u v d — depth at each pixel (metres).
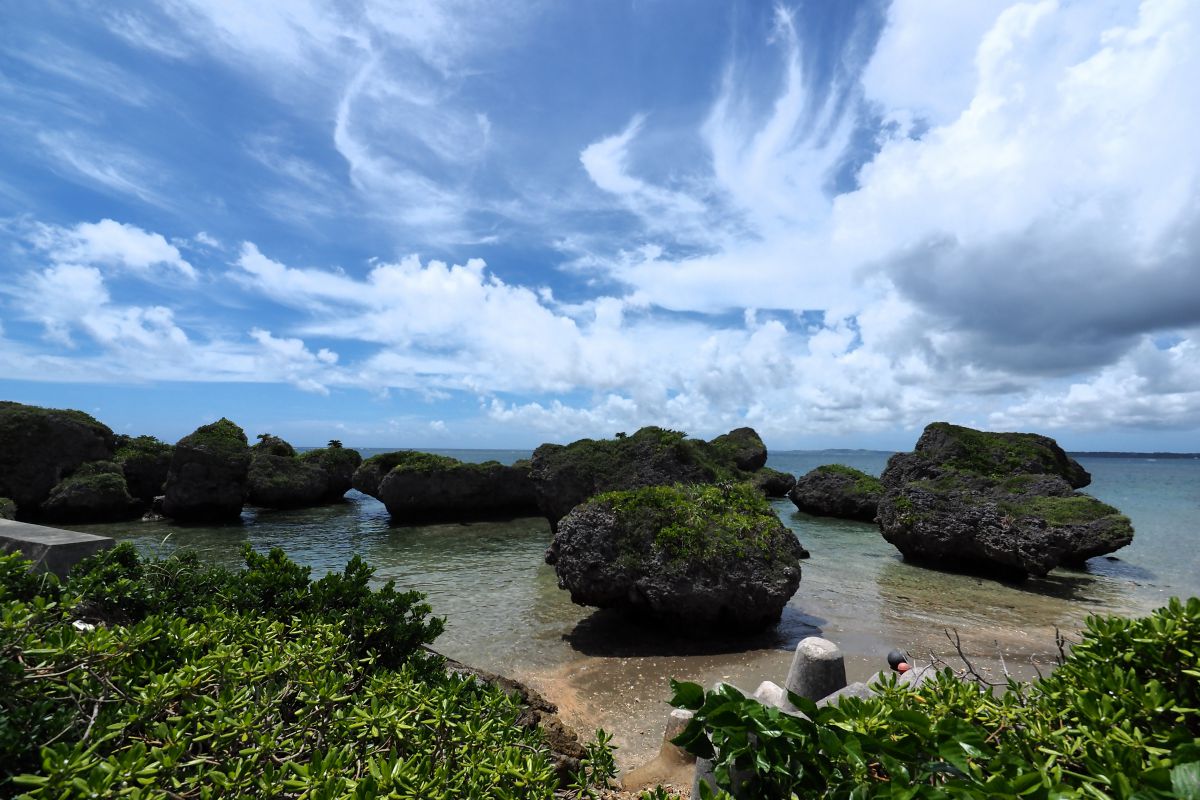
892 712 2.22
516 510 38.19
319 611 5.77
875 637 13.34
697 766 4.40
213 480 34.00
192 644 3.81
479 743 3.46
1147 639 2.72
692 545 13.36
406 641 5.93
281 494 40.34
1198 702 2.56
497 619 14.50
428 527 33.28
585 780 4.26
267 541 28.06
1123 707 2.51
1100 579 20.45
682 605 12.88
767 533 14.13
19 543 6.93
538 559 23.30
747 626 13.19
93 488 32.56
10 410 32.59
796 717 2.35
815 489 38.91
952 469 29.73
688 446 29.08
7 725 2.74
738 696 2.46
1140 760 2.12
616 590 13.48
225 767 2.89
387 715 3.36
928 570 21.61
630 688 10.34
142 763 2.52
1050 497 23.69
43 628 3.42
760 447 55.72
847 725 2.41
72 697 3.10
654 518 14.12
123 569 5.89
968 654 12.19
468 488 36.31
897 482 33.19
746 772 3.13
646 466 27.84
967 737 2.13
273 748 3.02
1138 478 89.62
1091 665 2.89
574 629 13.73
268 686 3.59
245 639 4.19
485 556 24.06
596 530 14.17
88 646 3.23
